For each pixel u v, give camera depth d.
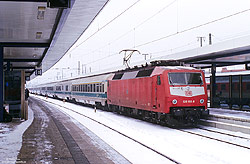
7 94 16.30
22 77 16.47
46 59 22.41
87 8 9.30
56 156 7.53
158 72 14.24
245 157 7.86
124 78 19.38
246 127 11.77
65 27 11.85
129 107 18.66
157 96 14.11
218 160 7.50
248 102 18.08
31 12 9.88
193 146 9.47
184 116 13.80
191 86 13.64
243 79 18.62
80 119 17.97
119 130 13.19
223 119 13.87
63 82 43.88
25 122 15.42
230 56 16.23
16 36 14.24
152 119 15.50
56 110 26.11
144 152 8.39
